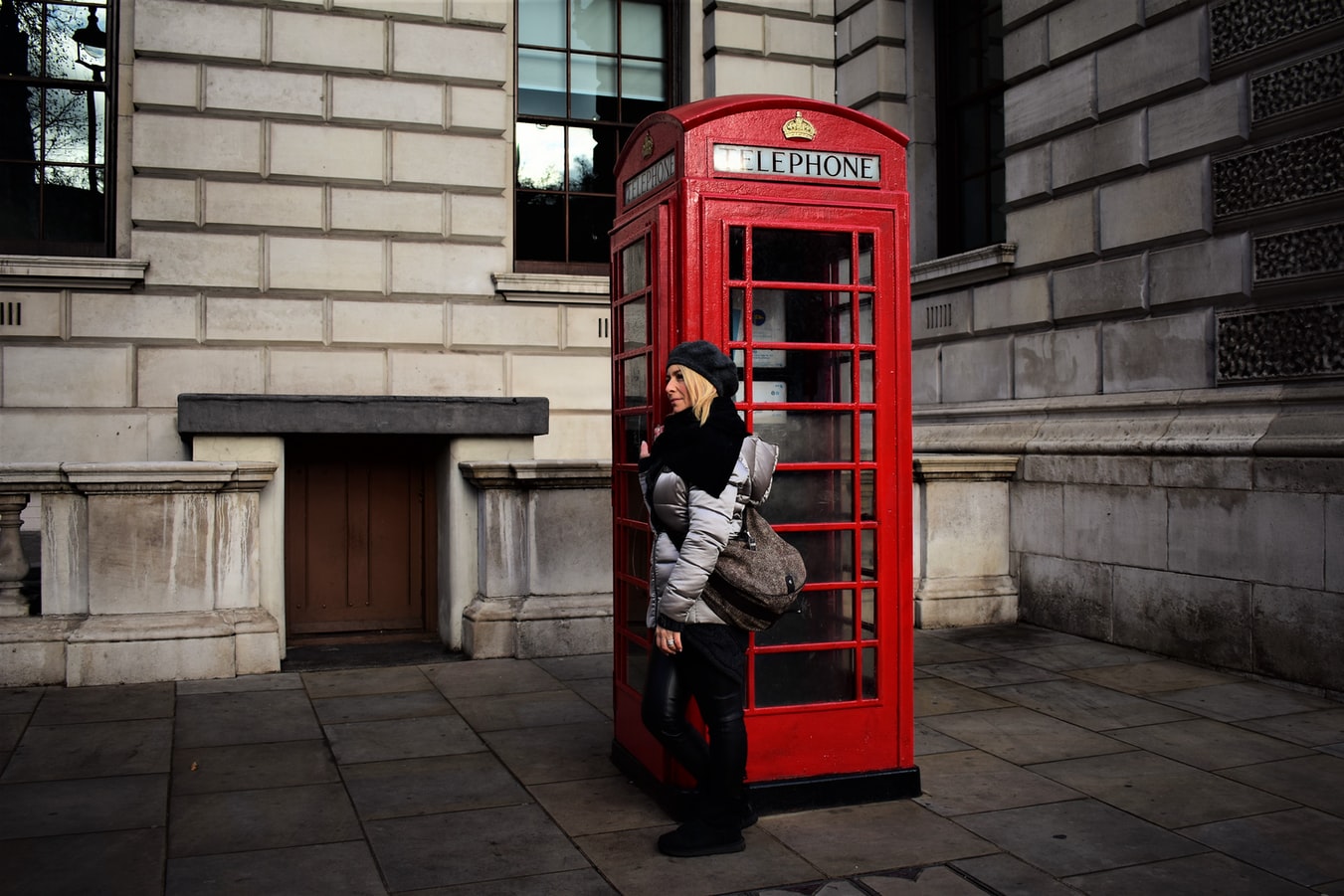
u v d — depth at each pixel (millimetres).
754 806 4168
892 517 4422
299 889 3480
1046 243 8375
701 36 12133
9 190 10391
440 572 7578
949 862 3713
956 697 5996
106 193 10516
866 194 4348
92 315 10164
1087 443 7594
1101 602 7488
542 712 5695
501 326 11383
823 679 4352
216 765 4773
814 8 12055
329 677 6418
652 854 3789
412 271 11133
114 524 6262
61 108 10531
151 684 6184
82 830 3975
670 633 3688
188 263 10453
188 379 10414
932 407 9656
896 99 10984
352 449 7574
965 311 9320
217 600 6484
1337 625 5883
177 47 10422
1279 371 6473
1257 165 6633
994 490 8273
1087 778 4625
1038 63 8375
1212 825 4055
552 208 12047
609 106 12336
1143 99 7445
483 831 4008
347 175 10922
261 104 10656
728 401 3770
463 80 11281
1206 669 6648
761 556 3707
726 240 4137
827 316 4324
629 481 4820
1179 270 7230
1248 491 6410
